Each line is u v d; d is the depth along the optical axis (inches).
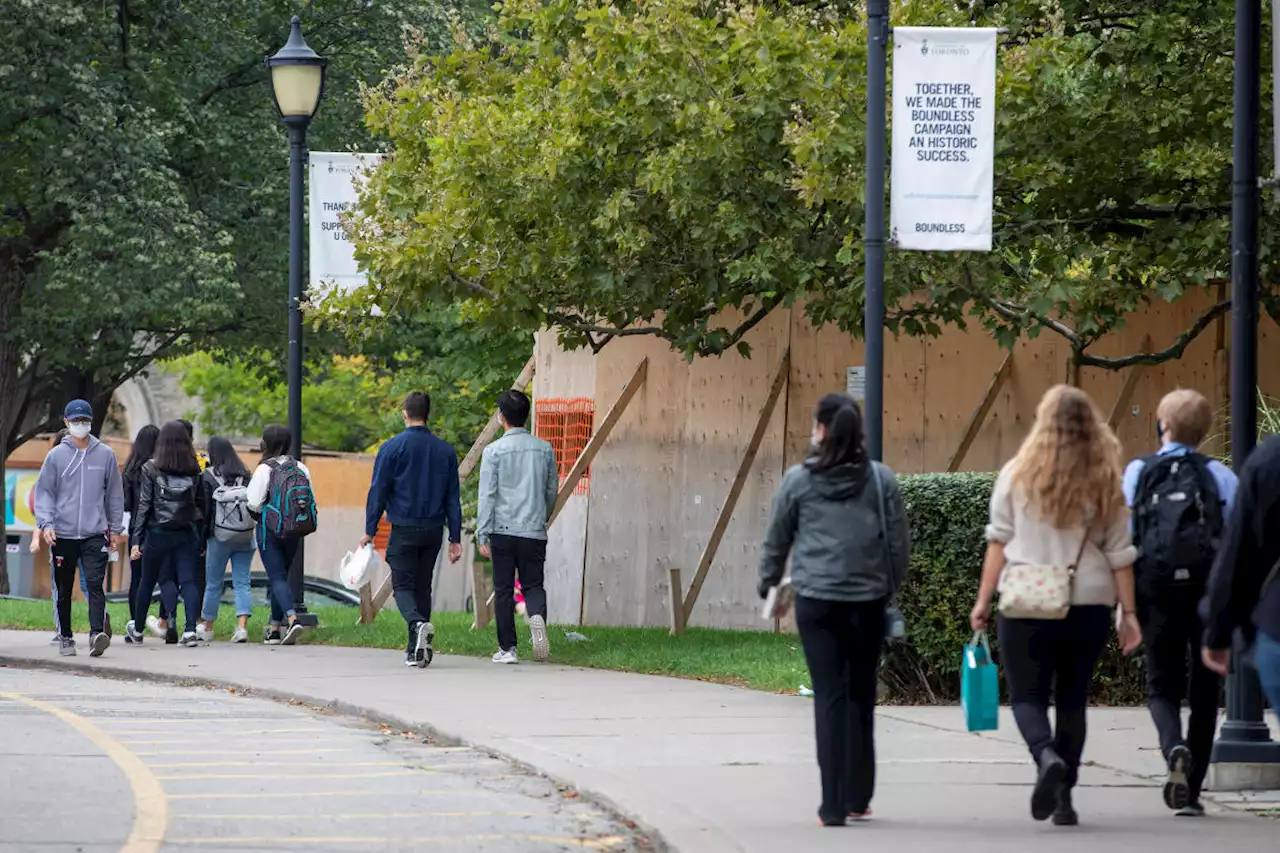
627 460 2308.1
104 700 1535.4
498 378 3400.6
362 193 2026.3
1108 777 1106.1
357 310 2081.7
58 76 3476.9
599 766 1131.9
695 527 2239.2
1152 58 1903.3
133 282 3472.0
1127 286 1882.4
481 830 946.7
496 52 3065.9
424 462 1780.3
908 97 1330.0
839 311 1835.6
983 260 1784.0
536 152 1828.2
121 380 4170.8
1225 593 764.0
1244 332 1091.9
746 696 1504.7
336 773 1138.7
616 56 1781.5
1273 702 754.2
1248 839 912.3
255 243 3767.2
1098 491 933.8
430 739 1316.4
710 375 2237.9
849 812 956.0
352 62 3828.7
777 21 1721.2
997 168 1849.2
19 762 1142.3
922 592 1429.6
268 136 3718.0
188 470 2055.9
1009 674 953.5
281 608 2075.5
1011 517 953.5
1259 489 748.0
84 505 1907.0
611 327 2294.5
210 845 883.4
